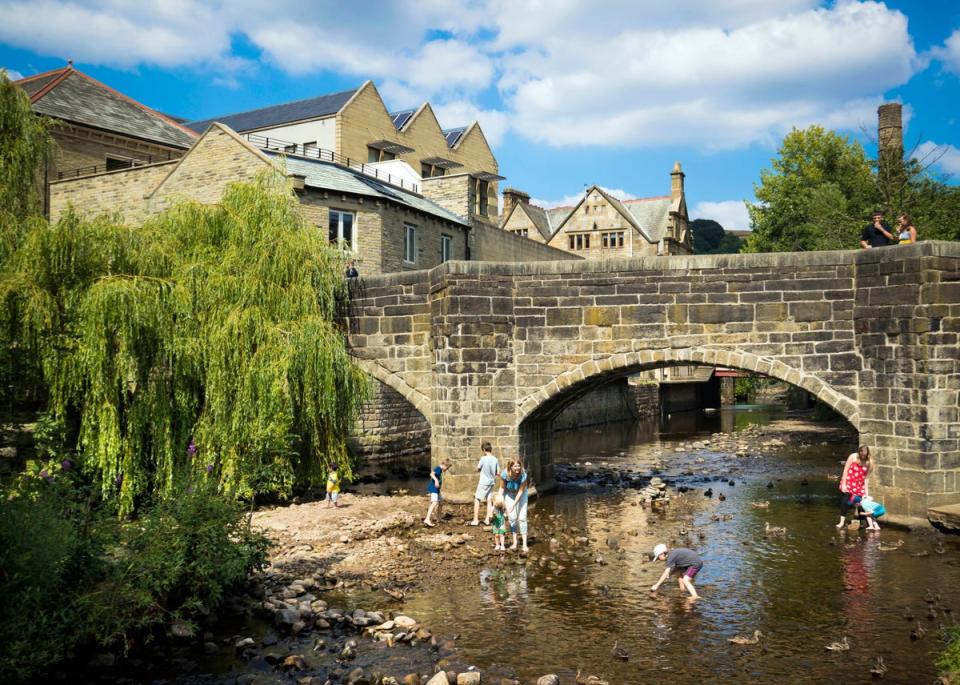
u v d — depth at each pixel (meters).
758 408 70.19
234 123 51.41
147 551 10.88
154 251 18.66
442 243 37.31
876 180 42.75
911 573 13.96
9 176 19.91
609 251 75.75
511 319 20.56
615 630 11.44
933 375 16.70
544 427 23.73
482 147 58.22
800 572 14.23
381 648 10.79
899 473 17.28
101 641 10.02
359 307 22.64
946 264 16.70
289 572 14.27
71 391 16.78
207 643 10.77
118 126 37.19
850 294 18.19
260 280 19.92
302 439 20.67
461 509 19.86
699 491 23.89
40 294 16.27
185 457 18.08
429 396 21.72
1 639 8.85
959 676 9.14
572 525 18.67
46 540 9.59
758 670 9.98
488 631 11.45
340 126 44.47
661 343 19.53
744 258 18.91
